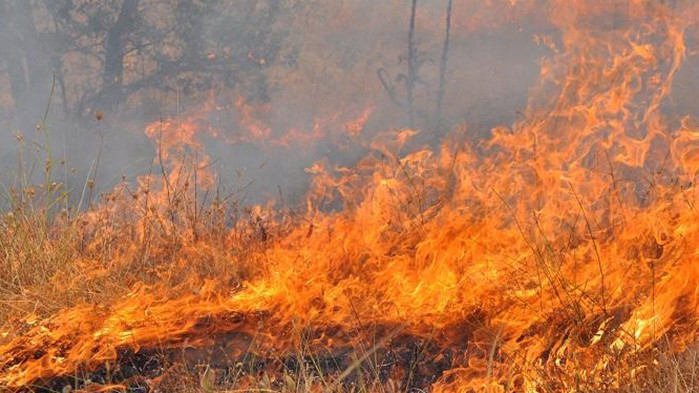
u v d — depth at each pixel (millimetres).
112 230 8359
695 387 5113
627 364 5500
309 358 5969
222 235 8352
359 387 5695
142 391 5707
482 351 6000
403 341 6141
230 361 5980
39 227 7645
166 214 8586
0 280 6988
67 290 6934
